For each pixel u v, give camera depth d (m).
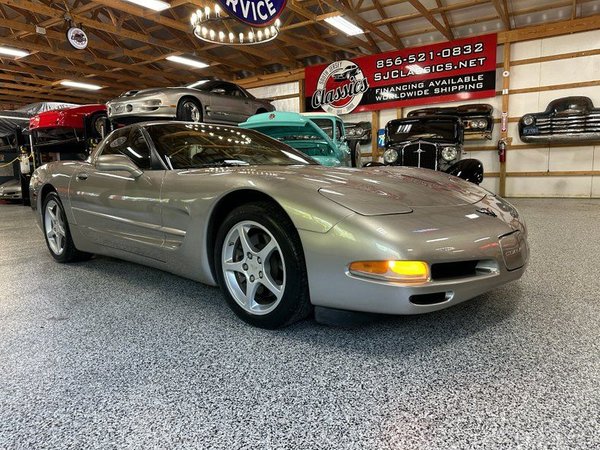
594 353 1.38
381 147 9.65
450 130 6.20
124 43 11.39
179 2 7.53
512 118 8.98
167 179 1.96
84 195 2.48
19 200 9.20
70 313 1.89
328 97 11.16
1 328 1.73
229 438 1.00
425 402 1.12
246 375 1.30
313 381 1.25
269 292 1.74
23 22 9.48
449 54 9.38
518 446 0.93
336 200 1.47
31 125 7.28
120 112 6.37
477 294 1.47
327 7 8.96
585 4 8.05
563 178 8.51
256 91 12.68
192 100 6.81
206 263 1.82
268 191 1.57
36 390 1.24
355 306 1.40
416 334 1.57
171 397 1.18
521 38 8.61
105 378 1.30
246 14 4.82
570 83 8.35
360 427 1.02
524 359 1.35
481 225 1.53
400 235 1.34
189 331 1.66
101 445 0.98
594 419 1.03
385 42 10.43
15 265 2.91
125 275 2.55
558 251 2.98
